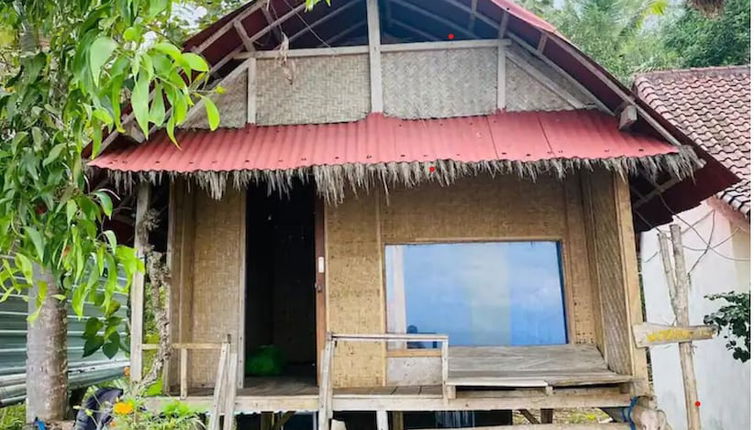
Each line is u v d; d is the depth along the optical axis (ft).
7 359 26.78
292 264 32.73
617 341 19.79
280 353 27.84
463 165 18.17
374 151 19.02
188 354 21.65
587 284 22.11
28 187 8.66
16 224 8.64
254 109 21.91
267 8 20.52
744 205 24.62
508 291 22.22
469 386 19.33
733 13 47.60
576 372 20.33
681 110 32.24
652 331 18.52
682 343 18.67
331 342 18.84
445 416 28.04
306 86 22.25
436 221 22.54
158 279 19.26
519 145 19.08
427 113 21.76
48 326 22.07
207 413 18.53
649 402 18.26
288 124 21.85
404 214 22.59
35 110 8.90
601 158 18.07
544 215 22.59
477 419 27.78
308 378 23.95
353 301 21.86
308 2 11.98
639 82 35.96
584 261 22.25
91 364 33.94
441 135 20.24
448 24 22.77
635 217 25.16
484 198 22.72
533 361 21.40
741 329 23.53
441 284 22.26
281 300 32.37
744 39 47.21
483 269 22.36
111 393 20.21
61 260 8.54
